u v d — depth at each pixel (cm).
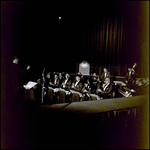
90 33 1143
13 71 473
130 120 242
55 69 988
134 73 860
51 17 964
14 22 714
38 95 620
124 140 204
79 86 648
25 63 770
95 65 1138
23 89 496
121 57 1133
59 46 1022
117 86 723
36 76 809
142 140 204
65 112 225
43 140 192
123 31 1123
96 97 602
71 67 1089
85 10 1103
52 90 648
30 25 819
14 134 194
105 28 1131
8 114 243
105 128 220
